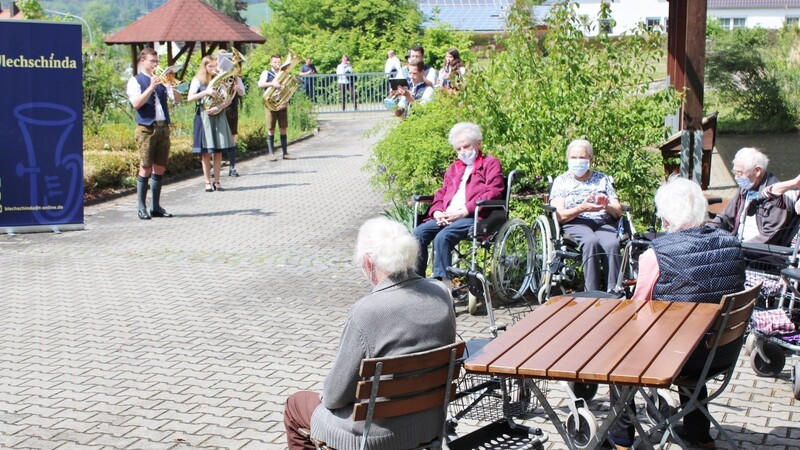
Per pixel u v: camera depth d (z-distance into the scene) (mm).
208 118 15312
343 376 4023
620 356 4121
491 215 7957
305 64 31797
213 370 6824
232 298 8844
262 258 10523
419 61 13453
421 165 9664
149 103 12922
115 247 11297
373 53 40562
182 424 5824
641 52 9461
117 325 8023
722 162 17250
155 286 9359
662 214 5234
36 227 12320
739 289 5094
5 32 11969
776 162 17438
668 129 9562
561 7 9398
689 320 4648
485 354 4223
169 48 23141
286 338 7570
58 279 9734
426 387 4078
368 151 20734
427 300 4145
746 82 22812
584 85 9273
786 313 6332
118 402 6219
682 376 4863
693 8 10781
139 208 13164
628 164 9328
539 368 3979
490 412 5500
